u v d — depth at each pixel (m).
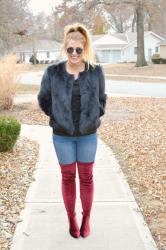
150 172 6.64
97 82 4.13
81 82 4.05
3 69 14.52
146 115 13.27
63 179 4.35
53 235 4.42
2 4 38.38
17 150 8.16
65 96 4.05
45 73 4.18
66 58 4.13
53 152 8.19
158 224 4.68
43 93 4.23
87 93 4.06
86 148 4.21
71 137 4.16
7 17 39.16
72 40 4.04
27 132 10.58
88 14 39.25
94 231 4.50
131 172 6.71
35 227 4.61
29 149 8.39
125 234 4.42
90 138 4.21
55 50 82.12
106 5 39.41
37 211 5.07
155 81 32.75
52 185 6.07
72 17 39.69
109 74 42.09
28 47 76.69
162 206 5.20
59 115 4.08
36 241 4.29
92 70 4.11
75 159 4.29
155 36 70.19
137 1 40.94
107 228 4.57
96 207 5.17
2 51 39.16
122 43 72.81
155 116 12.99
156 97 20.00
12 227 4.62
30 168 7.00
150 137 9.54
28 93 22.48
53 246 4.18
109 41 73.06
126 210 5.07
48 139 9.59
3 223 4.68
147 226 4.61
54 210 5.10
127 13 70.50
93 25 40.53
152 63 52.34
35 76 41.06
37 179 6.39
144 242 4.23
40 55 81.06
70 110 4.07
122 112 14.06
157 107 15.35
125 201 5.38
